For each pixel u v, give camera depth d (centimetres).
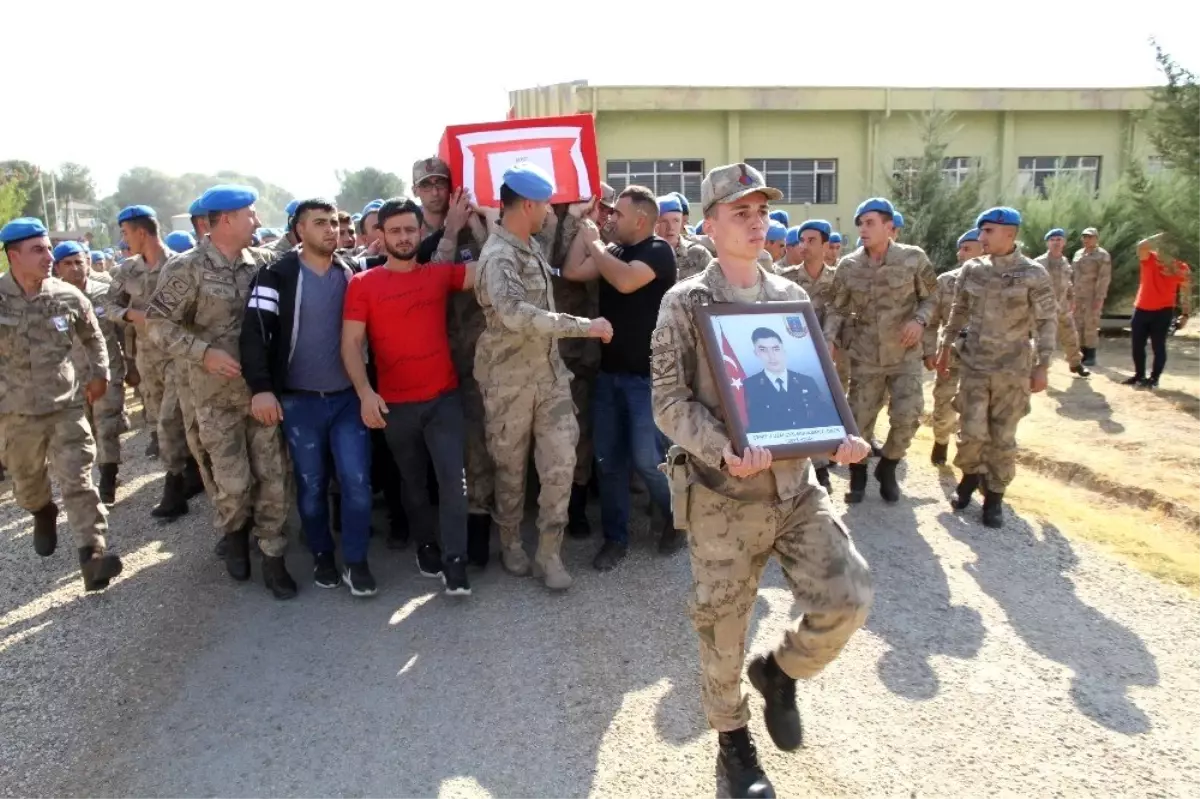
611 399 493
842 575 267
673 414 269
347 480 457
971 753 321
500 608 447
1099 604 450
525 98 1427
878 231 589
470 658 396
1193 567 497
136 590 489
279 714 355
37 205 4391
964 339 582
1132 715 345
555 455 454
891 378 612
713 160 2292
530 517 586
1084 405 971
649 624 425
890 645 405
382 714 353
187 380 482
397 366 448
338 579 485
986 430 566
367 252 616
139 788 310
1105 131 2411
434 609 449
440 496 455
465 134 511
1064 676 376
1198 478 674
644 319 479
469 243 524
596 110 2198
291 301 442
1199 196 1066
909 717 345
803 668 284
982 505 618
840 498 639
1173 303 1046
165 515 623
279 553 470
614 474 496
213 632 430
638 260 475
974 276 578
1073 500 665
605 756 321
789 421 263
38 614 463
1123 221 1648
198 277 447
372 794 303
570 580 467
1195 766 312
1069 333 1113
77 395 505
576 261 497
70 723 354
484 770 315
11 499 725
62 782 315
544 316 400
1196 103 1099
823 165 2358
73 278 738
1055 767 312
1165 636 413
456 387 466
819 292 747
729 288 284
